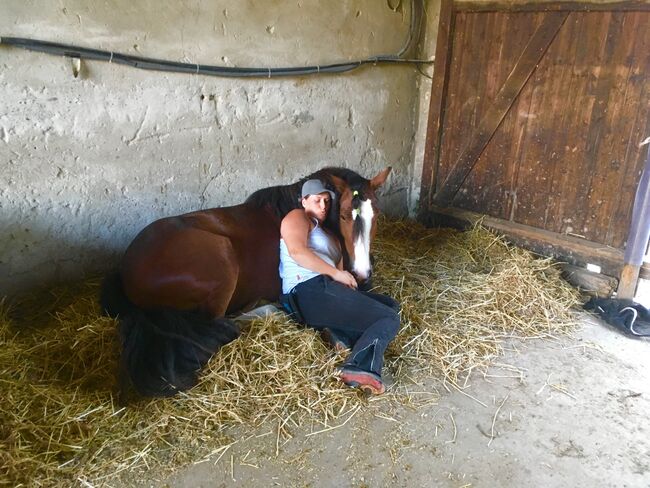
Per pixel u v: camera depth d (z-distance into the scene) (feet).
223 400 6.56
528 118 10.64
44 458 5.57
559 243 10.49
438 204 12.94
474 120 11.69
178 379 6.46
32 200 8.08
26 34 7.39
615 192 9.57
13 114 7.58
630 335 8.79
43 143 7.93
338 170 7.65
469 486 5.63
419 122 13.05
